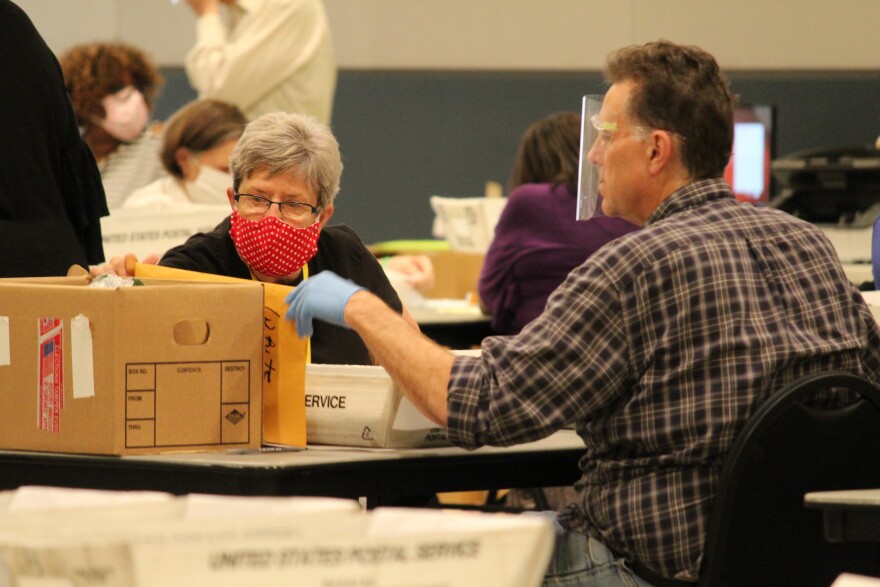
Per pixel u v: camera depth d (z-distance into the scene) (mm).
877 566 6289
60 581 2564
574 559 6414
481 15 24047
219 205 13805
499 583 2602
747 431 5785
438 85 24078
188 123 14195
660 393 6027
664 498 6039
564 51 24078
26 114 8867
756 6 23594
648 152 6504
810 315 6219
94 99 14672
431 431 6668
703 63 6582
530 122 24109
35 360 6461
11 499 3047
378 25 24047
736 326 6000
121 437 6309
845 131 23500
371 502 7824
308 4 17656
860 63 23500
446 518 2725
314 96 17969
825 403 6273
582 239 12523
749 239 6266
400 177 24219
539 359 6004
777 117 23375
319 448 6699
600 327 6012
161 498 2945
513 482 6895
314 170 7797
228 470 5941
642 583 6184
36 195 8906
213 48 17641
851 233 15109
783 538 5949
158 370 6359
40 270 8750
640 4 23891
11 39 8906
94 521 2822
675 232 6172
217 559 2516
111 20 23516
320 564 2553
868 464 6145
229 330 6480
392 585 2572
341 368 6637
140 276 7234
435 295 17062
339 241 8617
